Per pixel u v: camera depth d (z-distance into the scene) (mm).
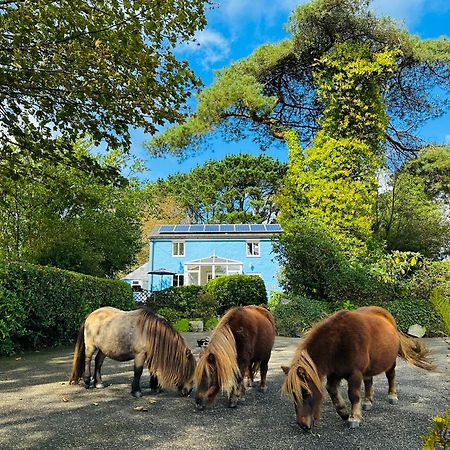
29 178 8500
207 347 5258
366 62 20891
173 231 31391
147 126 7391
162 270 27969
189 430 4492
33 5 5965
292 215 22297
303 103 26844
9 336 9336
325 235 17359
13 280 9484
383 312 5426
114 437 4266
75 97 6836
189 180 47344
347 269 16594
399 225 23062
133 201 20125
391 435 4363
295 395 4102
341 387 6648
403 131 25734
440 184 24625
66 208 16375
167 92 7102
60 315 10938
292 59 24141
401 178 23469
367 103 21375
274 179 44469
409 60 22844
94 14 6320
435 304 3008
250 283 21891
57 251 15648
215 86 23297
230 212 45125
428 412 5184
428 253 23188
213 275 29281
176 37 6891
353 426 4547
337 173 20688
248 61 24406
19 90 6844
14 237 14906
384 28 21984
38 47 6340
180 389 5816
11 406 5352
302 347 4523
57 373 7488
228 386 5070
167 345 5676
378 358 4820
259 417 4961
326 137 21578
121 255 19250
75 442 4121
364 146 20812
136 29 6371
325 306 15539
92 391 6152
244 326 5629
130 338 5816
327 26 22266
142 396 5859
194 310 20578
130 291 15742
